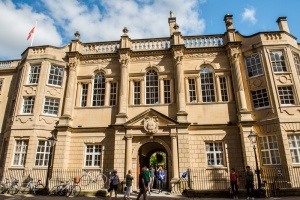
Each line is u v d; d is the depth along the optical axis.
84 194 16.27
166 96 21.69
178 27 23.42
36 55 23.25
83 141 20.89
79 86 22.92
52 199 14.45
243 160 18.77
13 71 25.72
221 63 22.11
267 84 19.70
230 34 22.42
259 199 14.34
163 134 19.39
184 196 16.00
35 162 20.08
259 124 19.19
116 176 14.90
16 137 20.62
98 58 23.66
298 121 18.20
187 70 22.03
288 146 17.67
